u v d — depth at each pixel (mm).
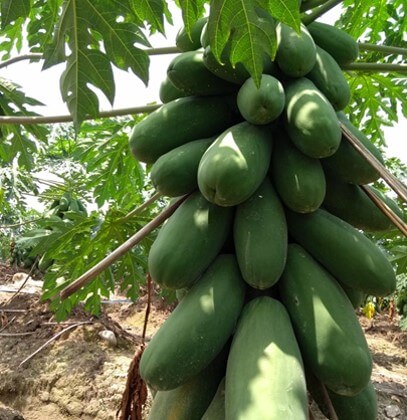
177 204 2205
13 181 7730
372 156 2010
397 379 7445
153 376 1828
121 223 3398
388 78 3693
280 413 1581
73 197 8367
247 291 2096
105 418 6078
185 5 2133
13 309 8477
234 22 1948
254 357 1744
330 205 2211
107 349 7270
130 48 2680
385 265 1997
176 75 2199
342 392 1805
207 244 2002
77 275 3707
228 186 1854
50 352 7199
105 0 2582
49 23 3316
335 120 1946
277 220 1993
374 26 3896
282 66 2105
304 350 1880
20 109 4039
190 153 2119
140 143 2225
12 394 6805
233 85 2238
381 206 2055
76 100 2787
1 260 14109
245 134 2014
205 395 2004
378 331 10977
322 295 1910
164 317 9883
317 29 2363
